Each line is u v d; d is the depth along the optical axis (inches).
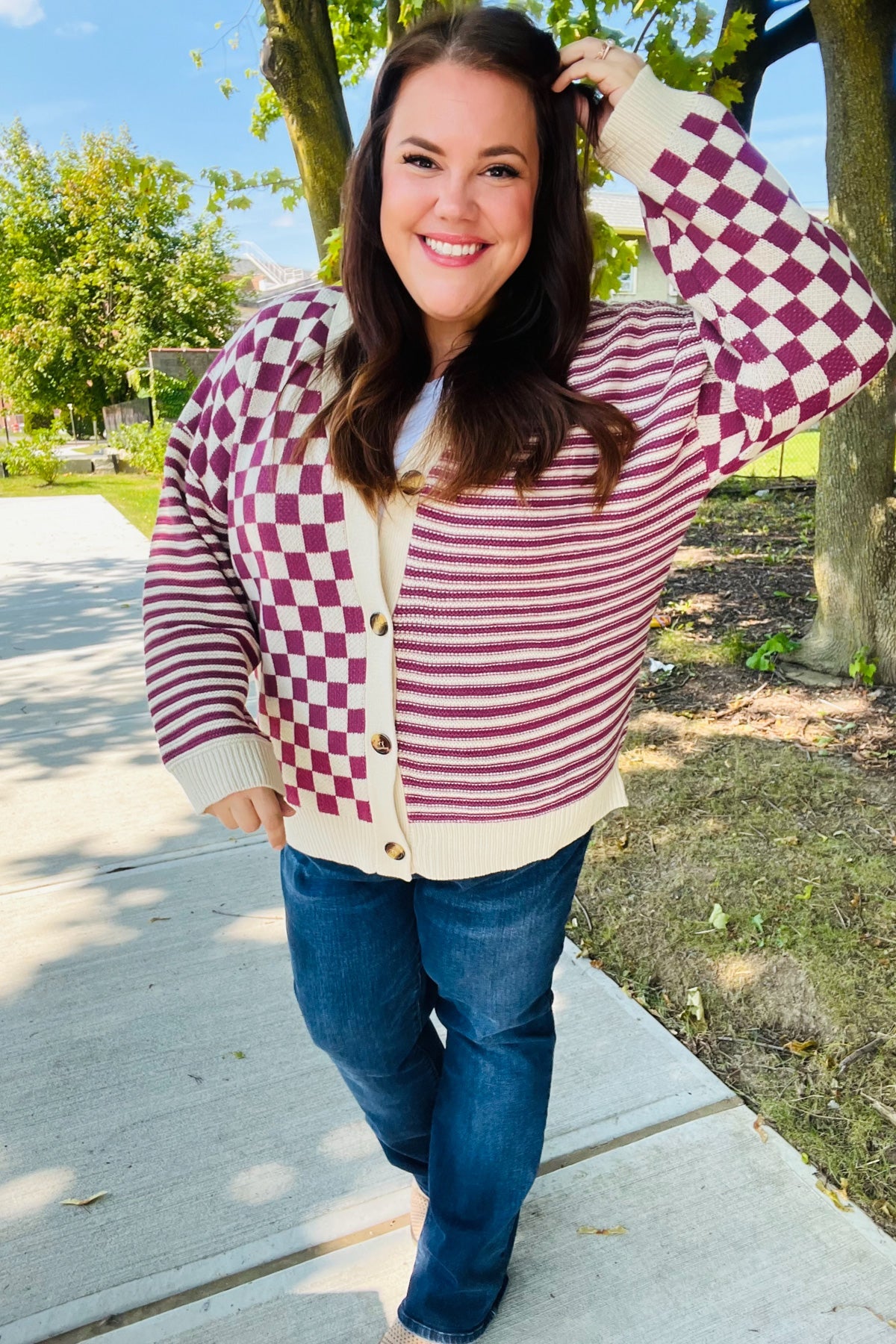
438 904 51.3
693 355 44.9
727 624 188.7
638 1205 67.9
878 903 98.0
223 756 46.9
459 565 44.6
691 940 95.0
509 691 46.7
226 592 52.3
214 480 50.9
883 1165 70.3
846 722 141.6
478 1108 53.7
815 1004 85.4
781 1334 59.1
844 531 155.6
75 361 1043.9
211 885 110.3
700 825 115.2
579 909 102.2
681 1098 77.2
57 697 171.9
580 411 42.9
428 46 43.0
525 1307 61.0
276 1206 68.4
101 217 994.1
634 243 108.7
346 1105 77.6
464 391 42.9
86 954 97.2
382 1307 61.2
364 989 53.0
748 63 164.6
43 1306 61.3
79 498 448.5
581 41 44.9
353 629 47.0
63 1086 79.5
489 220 43.1
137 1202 68.7
